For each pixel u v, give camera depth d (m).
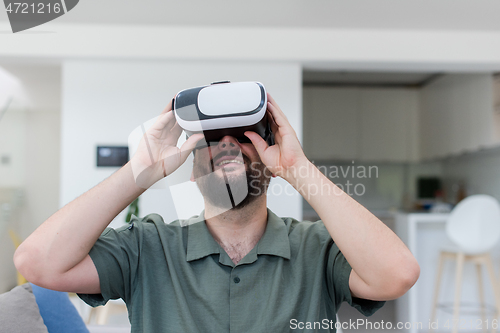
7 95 3.66
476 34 2.67
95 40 2.54
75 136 2.54
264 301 0.72
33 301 1.07
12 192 3.69
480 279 2.58
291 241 0.80
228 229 0.78
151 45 2.57
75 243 0.66
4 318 0.97
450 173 4.33
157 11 2.37
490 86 3.05
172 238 0.78
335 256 0.78
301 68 2.70
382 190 4.56
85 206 0.68
